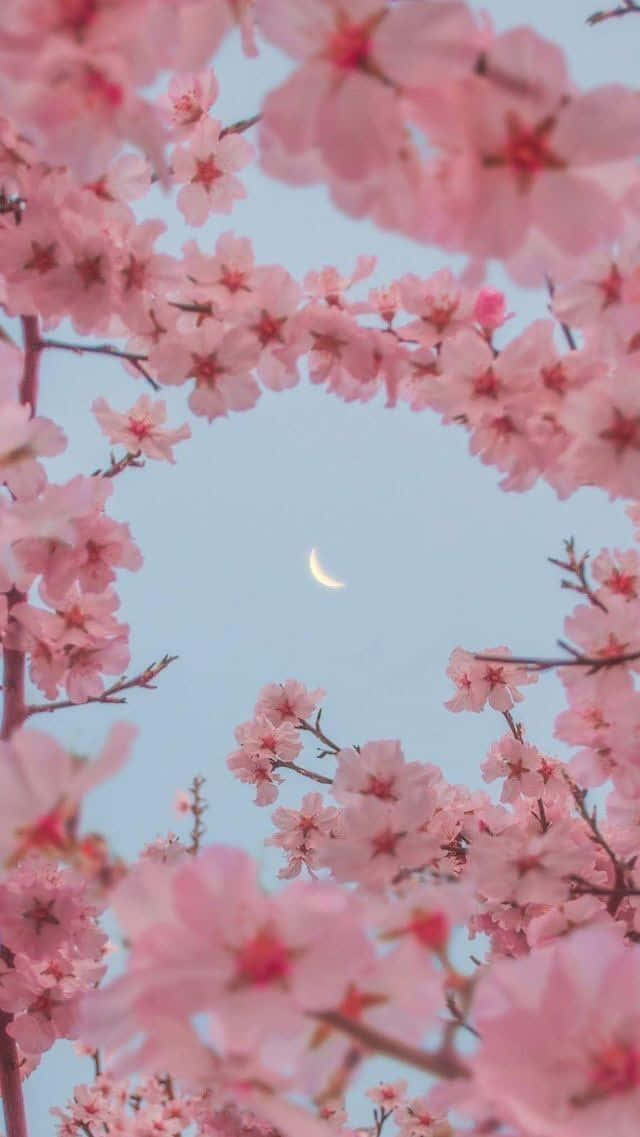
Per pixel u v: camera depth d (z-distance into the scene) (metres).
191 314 3.14
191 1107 3.72
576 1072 1.29
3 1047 3.64
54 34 1.46
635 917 3.61
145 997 1.21
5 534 2.59
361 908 1.32
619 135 1.46
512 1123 1.35
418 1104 4.71
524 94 1.44
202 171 3.62
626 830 3.82
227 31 1.59
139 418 3.88
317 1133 1.33
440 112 1.45
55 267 2.92
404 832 3.08
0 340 2.20
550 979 1.32
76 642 3.49
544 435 2.86
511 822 4.18
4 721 3.51
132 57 1.51
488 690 5.02
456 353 2.83
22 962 3.60
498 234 1.56
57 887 3.54
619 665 3.02
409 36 1.41
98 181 2.96
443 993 1.35
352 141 1.45
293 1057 1.30
